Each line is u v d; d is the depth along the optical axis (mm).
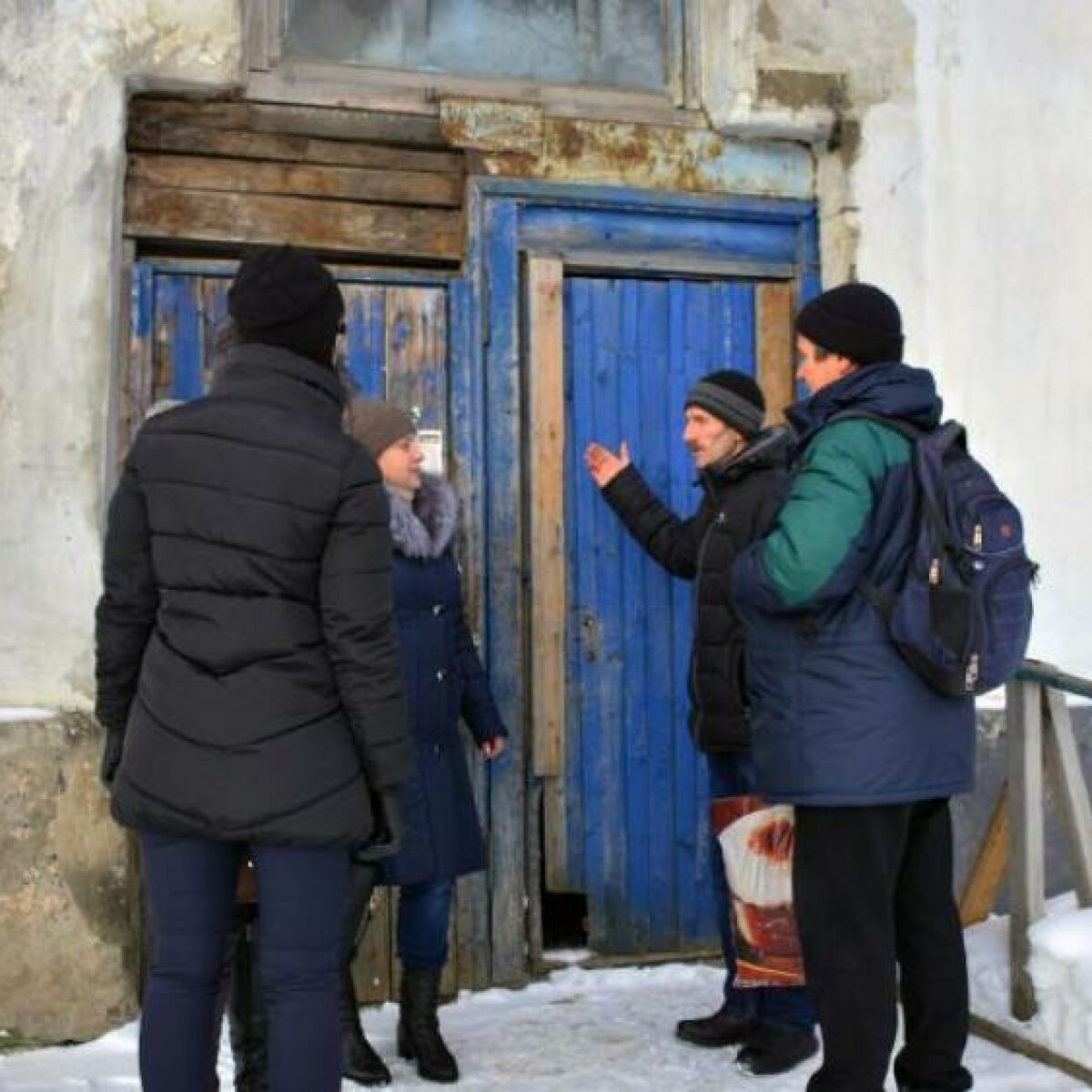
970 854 4250
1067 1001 3324
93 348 3652
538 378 4117
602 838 4152
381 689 2307
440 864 3268
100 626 2439
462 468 4031
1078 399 4520
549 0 4324
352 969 3893
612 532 4184
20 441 3604
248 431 2342
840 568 2613
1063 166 4539
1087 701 4445
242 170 3967
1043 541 4445
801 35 4293
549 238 4191
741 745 3406
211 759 2283
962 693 2684
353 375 3939
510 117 4117
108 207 3688
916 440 2730
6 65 3641
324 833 2301
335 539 2312
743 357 4355
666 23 4383
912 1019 2902
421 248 4109
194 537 2330
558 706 4094
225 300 3930
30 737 3520
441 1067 3299
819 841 2740
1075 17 4555
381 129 4074
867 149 4336
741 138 4355
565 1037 3605
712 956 4230
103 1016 3551
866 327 2842
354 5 4148
